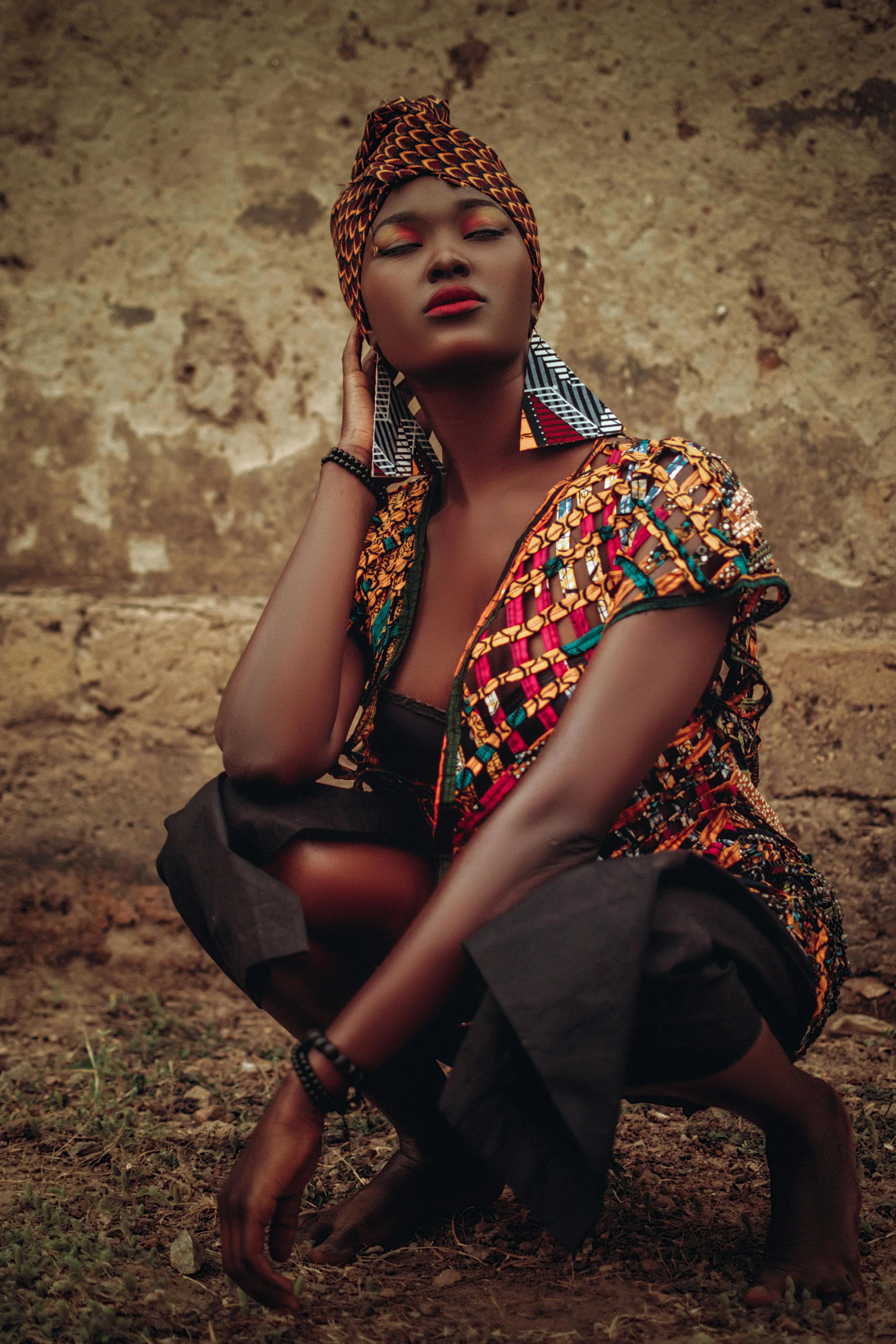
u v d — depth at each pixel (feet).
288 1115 4.39
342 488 5.78
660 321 10.30
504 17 10.44
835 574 10.04
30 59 10.93
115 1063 8.49
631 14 10.29
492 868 4.44
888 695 9.75
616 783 4.55
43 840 10.71
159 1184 6.40
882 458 9.96
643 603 4.72
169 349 10.89
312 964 5.31
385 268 5.56
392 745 5.65
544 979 4.18
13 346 10.98
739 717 5.37
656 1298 4.95
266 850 5.17
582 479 5.30
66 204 10.94
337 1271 5.34
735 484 5.09
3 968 10.62
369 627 6.02
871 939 9.62
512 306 5.46
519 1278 5.25
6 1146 7.07
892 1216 5.72
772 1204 5.02
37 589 10.95
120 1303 4.95
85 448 10.94
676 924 4.35
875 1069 8.34
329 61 10.67
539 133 10.43
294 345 10.77
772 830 5.49
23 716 10.78
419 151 5.60
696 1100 4.94
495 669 5.09
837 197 10.05
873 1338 4.46
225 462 10.83
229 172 10.82
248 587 10.80
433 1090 5.69
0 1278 5.14
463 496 5.84
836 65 10.02
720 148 10.21
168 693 10.64
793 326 10.12
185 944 10.55
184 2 10.78
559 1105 4.07
